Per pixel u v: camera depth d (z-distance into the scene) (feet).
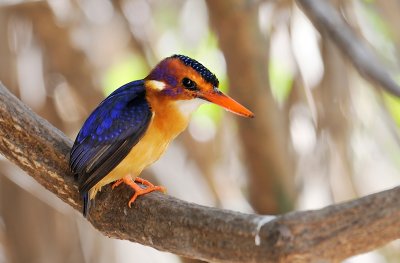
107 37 42.68
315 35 40.70
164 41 46.98
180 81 30.45
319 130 40.55
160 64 30.89
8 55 40.14
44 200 39.50
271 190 42.83
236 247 24.29
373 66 33.12
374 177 41.75
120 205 28.25
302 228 23.12
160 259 41.01
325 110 40.24
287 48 41.29
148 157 30.25
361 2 41.29
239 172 43.68
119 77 50.98
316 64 40.63
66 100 41.29
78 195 29.71
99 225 28.84
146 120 29.84
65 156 29.73
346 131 40.22
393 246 41.63
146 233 27.32
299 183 42.22
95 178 28.96
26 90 40.63
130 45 43.37
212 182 42.45
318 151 41.04
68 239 40.47
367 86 40.91
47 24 40.63
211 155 42.96
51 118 40.98
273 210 43.04
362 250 23.35
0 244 40.65
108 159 29.40
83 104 41.37
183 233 25.94
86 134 29.66
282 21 41.34
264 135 41.88
